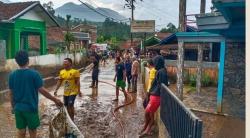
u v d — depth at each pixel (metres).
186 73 18.22
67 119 6.12
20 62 5.53
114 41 79.00
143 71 18.84
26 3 22.59
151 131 7.77
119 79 12.63
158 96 7.34
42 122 8.97
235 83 9.62
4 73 13.89
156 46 26.89
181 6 13.54
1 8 21.78
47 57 21.30
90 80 20.53
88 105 11.70
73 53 29.09
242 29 7.34
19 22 21.77
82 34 56.88
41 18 24.89
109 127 8.65
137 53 35.00
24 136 5.74
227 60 9.73
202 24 7.61
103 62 38.34
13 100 5.64
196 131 3.59
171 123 5.65
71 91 8.45
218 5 5.34
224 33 8.20
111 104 11.95
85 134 7.97
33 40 32.22
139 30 34.72
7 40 21.30
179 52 11.69
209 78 17.53
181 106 4.61
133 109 11.11
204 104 11.59
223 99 9.80
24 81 5.48
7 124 8.69
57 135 6.15
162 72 7.23
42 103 11.84
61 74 8.50
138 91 15.61
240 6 5.20
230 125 8.21
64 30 49.12
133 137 7.70
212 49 22.17
